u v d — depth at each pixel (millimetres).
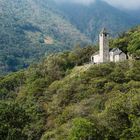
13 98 177750
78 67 167750
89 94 123750
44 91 153625
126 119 78688
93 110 105625
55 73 170250
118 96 93312
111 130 76500
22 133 86125
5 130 84438
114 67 140125
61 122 114375
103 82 127438
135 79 128250
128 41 177875
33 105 138250
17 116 89875
